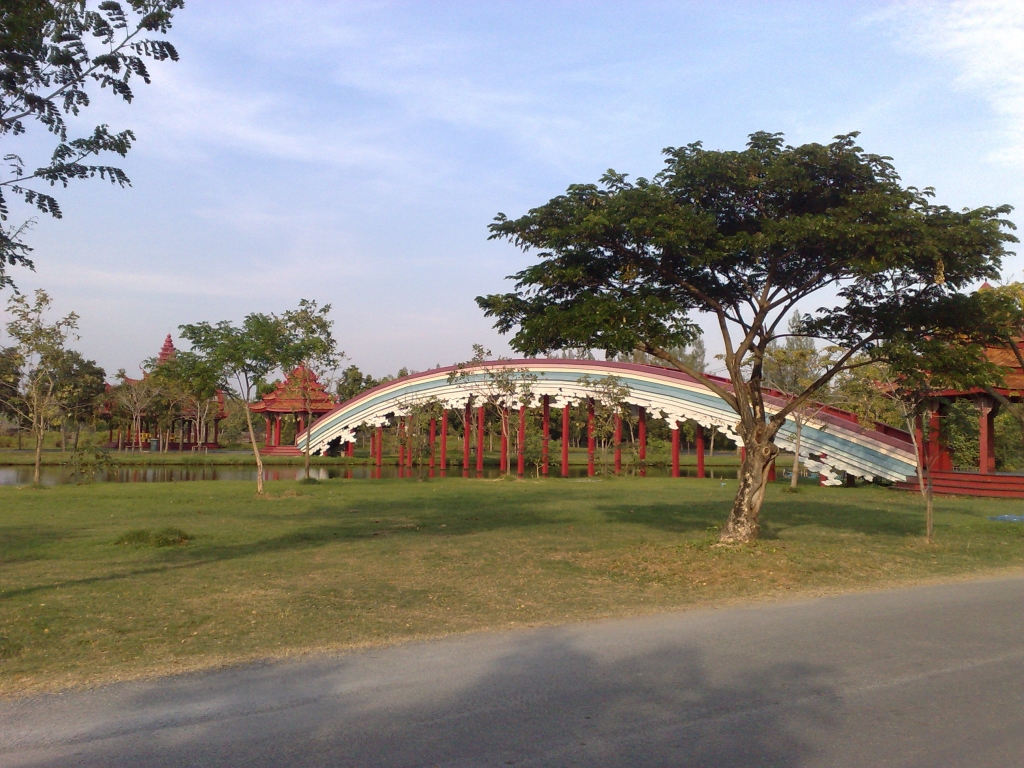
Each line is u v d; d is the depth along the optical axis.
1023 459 38.66
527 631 8.32
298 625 8.62
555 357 44.28
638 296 12.73
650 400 41.88
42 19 8.89
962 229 11.74
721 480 38.56
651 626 8.53
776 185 12.75
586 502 25.69
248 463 53.88
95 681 6.56
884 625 8.53
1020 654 7.29
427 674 6.68
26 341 30.03
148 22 9.17
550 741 5.13
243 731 5.33
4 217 8.98
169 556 13.95
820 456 35.16
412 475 45.75
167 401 66.00
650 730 5.34
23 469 47.09
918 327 13.57
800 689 6.23
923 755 4.93
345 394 71.19
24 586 11.01
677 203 13.14
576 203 13.40
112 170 9.38
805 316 14.85
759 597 10.32
